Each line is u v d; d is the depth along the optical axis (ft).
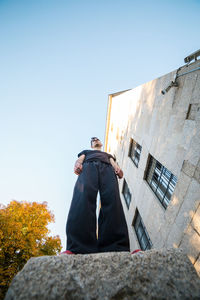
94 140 9.98
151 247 15.15
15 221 32.22
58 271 3.52
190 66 11.87
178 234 11.02
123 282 3.43
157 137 16.61
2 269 25.18
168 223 12.57
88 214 5.77
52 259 3.79
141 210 19.01
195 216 9.82
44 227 34.30
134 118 25.31
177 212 11.65
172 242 11.47
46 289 3.19
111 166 7.97
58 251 33.60
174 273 3.64
